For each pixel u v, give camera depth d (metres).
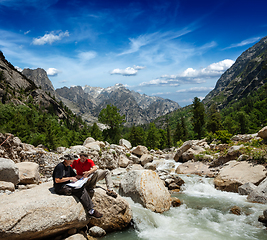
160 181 8.84
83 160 5.74
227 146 17.42
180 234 6.00
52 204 4.48
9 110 80.69
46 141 32.91
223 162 14.36
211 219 7.14
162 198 8.09
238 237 5.78
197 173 14.43
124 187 8.67
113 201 6.08
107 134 58.56
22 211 4.08
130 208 6.43
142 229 6.33
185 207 8.38
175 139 80.69
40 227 4.15
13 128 36.62
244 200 8.98
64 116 168.62
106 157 18.55
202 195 10.19
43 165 13.53
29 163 10.19
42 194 4.92
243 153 12.91
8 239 3.88
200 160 16.77
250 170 10.75
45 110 151.75
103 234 5.80
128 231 6.14
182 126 84.19
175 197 9.60
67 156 5.18
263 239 5.66
